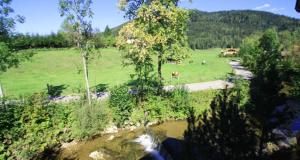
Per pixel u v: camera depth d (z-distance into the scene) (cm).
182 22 2284
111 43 8044
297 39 3919
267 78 931
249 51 4672
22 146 1788
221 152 866
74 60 5966
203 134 921
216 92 2848
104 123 2147
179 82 3722
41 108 1969
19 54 2336
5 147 1727
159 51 2314
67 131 2002
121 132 2175
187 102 2455
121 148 1900
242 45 6172
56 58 6006
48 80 4141
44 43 7400
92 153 1828
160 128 2233
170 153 1625
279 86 924
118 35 2241
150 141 1989
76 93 3191
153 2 2145
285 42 3941
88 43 2367
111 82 3844
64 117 2028
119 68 5347
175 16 2164
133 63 2334
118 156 1789
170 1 2192
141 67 2411
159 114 2361
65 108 2098
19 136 1828
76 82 3934
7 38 2248
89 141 2017
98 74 4656
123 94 2277
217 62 6694
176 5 2328
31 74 4694
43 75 4625
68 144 1959
